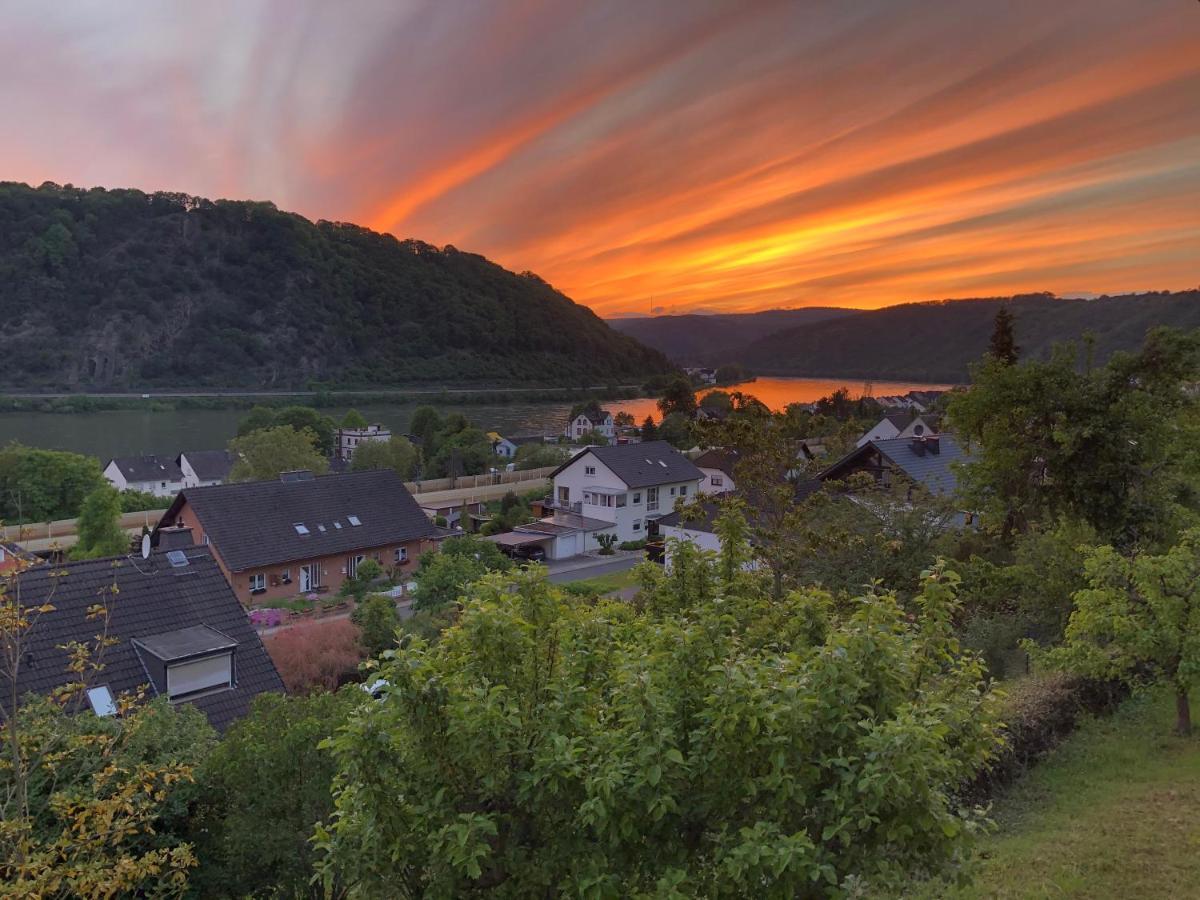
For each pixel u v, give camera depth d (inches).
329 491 1782.7
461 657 233.0
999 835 402.0
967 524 1118.4
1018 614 742.5
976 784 437.4
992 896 339.6
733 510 458.0
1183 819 395.2
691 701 218.7
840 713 206.4
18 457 2443.4
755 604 367.6
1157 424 855.1
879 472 1451.8
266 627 1401.3
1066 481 892.0
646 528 2256.4
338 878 348.2
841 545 624.7
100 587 752.3
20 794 332.5
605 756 206.7
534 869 214.1
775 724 198.2
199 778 439.5
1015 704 514.0
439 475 3312.0
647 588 445.1
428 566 1455.5
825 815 205.6
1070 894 337.1
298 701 458.9
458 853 196.5
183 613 776.9
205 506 1610.5
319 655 1020.5
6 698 602.5
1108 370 892.6
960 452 1566.2
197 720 494.3
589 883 196.5
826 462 1508.4
